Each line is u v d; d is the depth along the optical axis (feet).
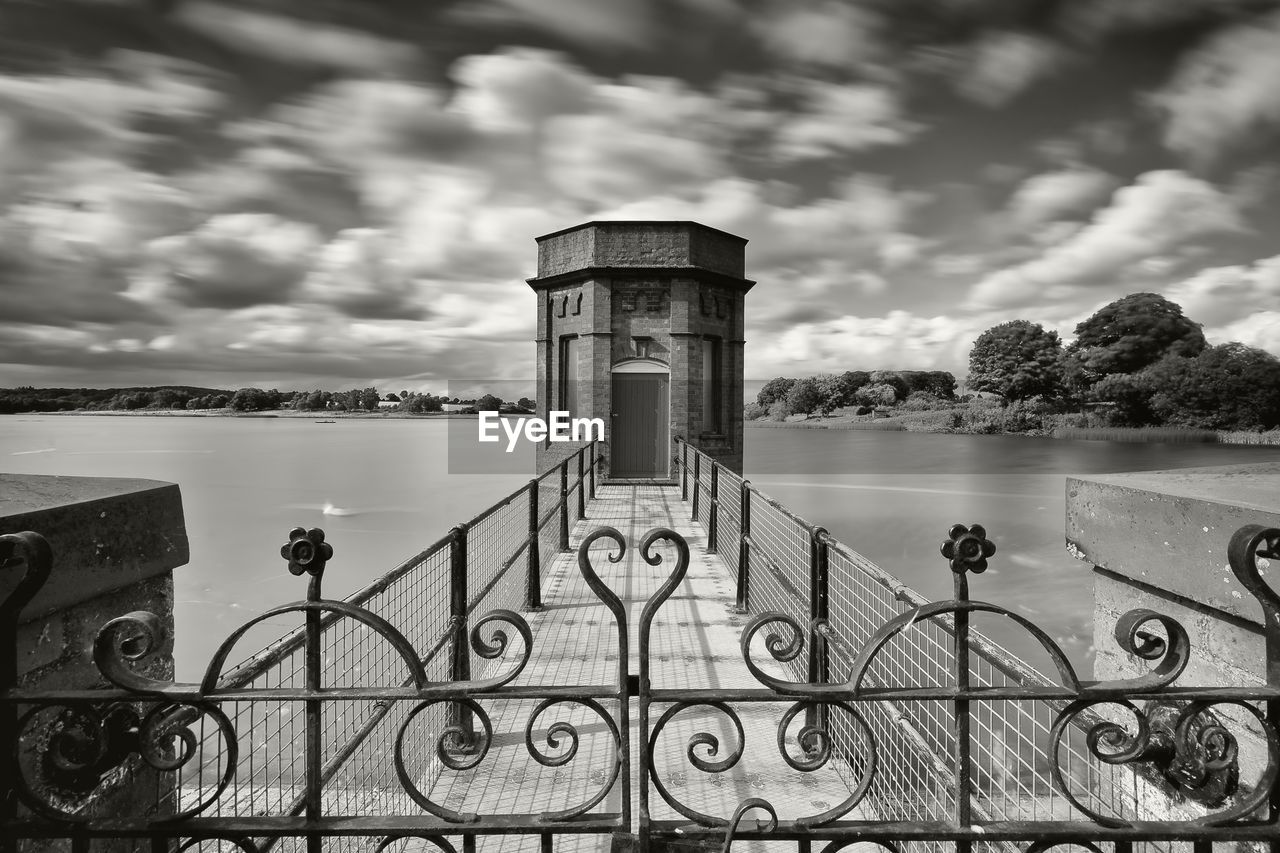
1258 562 5.69
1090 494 8.13
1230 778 5.50
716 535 27.32
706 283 53.83
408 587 9.62
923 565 90.48
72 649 4.99
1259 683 5.90
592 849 9.79
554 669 16.12
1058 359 231.30
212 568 112.16
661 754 12.23
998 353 240.12
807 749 5.33
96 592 5.08
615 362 52.65
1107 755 4.95
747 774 11.64
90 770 4.61
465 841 5.24
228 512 157.79
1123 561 7.47
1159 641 4.86
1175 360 203.62
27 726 4.57
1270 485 7.19
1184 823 4.85
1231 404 187.52
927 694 5.05
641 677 5.37
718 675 15.66
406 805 10.68
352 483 206.80
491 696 5.20
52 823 4.51
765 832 5.22
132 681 4.49
